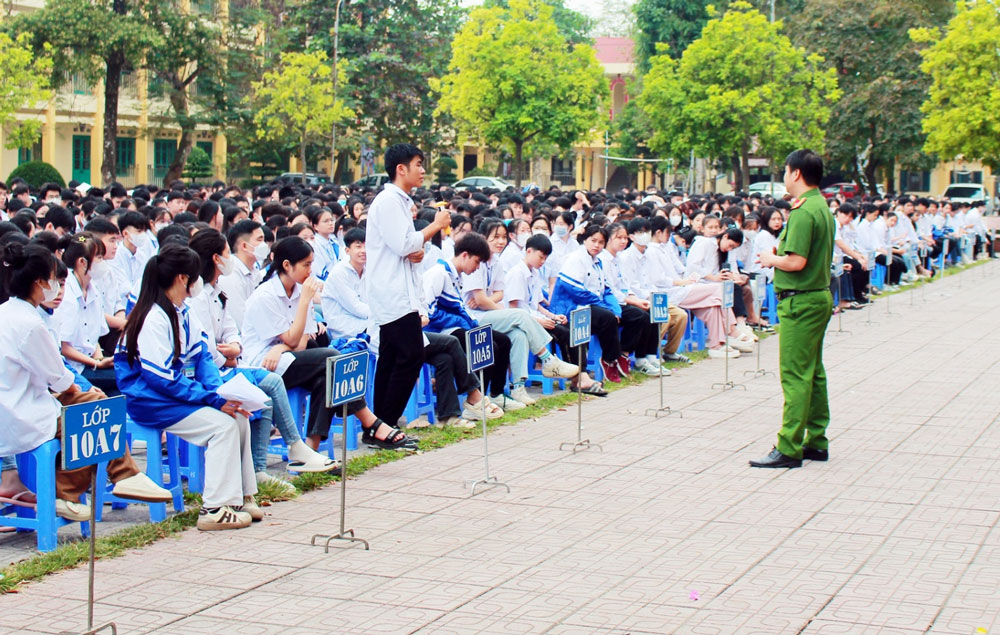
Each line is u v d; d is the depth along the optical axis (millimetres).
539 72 36781
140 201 15414
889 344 15664
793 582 6000
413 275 9070
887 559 6406
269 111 38406
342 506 6660
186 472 7805
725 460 8867
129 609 5562
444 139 49594
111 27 34000
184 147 40969
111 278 9930
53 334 7355
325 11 45188
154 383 7016
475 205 17531
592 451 9141
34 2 37406
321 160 51062
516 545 6637
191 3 40219
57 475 6758
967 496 7809
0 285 6980
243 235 9273
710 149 37719
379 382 9125
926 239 26406
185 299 8008
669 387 12266
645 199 24828
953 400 11445
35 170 34562
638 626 5352
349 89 44000
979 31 32688
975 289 23812
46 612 5508
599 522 7125
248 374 8008
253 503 7234
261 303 8562
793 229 8523
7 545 6648
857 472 8500
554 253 13469
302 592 5816
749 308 16922
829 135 43094
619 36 75000
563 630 5297
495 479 8148
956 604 5672
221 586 5910
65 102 38438
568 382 11938
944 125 33906
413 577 6055
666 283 14281
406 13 46594
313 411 8453
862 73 43469
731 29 36312
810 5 44219
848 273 20016
